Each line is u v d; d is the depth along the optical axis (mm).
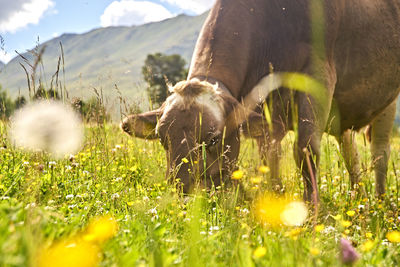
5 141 4688
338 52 5609
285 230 2982
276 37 5234
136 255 1924
